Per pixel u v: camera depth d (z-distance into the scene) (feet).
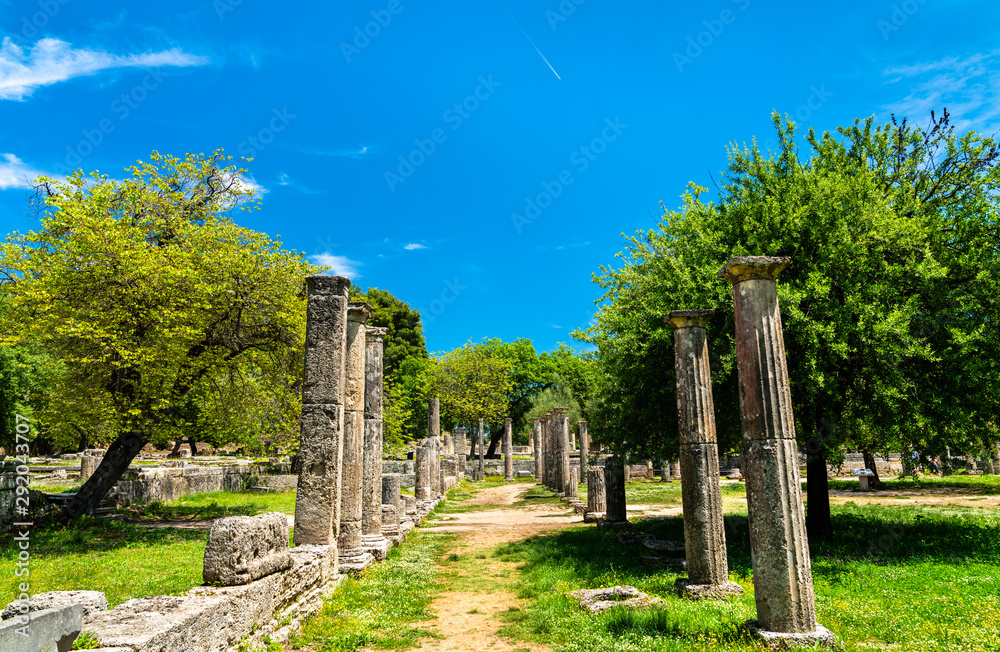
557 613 27.43
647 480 130.93
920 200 46.80
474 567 41.06
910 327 39.88
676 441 45.93
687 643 21.67
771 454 22.09
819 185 40.40
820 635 20.68
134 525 56.85
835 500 76.79
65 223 51.70
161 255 53.88
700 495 30.76
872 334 36.78
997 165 43.98
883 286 39.01
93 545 46.09
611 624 24.80
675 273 43.09
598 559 40.16
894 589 29.68
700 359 32.53
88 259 52.08
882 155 49.49
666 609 25.67
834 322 37.19
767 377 22.68
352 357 38.65
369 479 43.96
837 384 39.01
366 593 31.68
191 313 55.88
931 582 30.66
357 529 37.32
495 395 181.68
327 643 23.38
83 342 54.65
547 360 210.18
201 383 62.18
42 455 156.35
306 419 32.12
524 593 32.78
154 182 59.93
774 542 21.61
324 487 31.40
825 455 40.96
